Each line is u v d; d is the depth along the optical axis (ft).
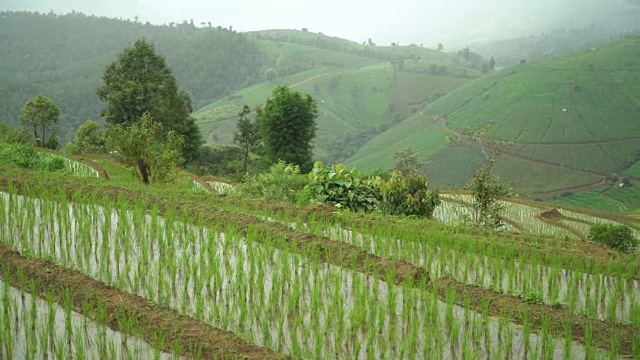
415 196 58.65
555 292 31.35
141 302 27.32
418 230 44.93
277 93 154.51
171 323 25.45
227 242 34.94
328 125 639.35
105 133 125.29
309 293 30.32
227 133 557.74
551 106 493.36
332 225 46.57
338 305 27.32
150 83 180.96
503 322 27.89
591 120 463.42
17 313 25.84
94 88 639.35
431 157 431.02
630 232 62.59
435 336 25.76
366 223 47.11
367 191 60.13
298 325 26.20
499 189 67.51
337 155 552.82
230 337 24.64
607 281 35.19
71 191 50.34
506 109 509.76
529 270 36.06
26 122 211.82
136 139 73.56
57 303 27.09
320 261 35.76
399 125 581.53
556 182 382.83
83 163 113.91
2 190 50.11
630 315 29.17
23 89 592.60
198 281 29.91
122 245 35.88
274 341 25.21
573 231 94.89
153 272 31.76
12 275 29.99
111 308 26.61
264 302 28.73
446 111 572.10
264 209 49.78
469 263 37.17
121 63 183.83
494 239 44.32
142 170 75.05
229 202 52.85
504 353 25.16
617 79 533.14
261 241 38.50
